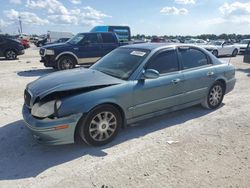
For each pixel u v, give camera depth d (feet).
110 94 13.50
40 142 12.51
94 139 13.48
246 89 27.22
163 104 16.15
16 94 24.61
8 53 60.18
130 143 14.11
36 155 12.92
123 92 13.98
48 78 14.74
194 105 19.44
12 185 10.49
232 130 15.89
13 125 16.72
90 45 40.52
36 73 38.50
